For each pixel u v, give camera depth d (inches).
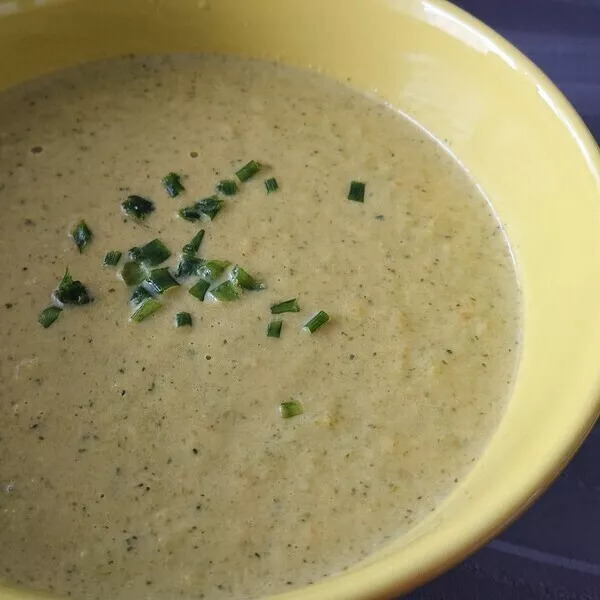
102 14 12.6
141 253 11.5
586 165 10.8
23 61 12.6
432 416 10.8
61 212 11.8
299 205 12.0
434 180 12.4
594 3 14.6
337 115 12.9
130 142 12.4
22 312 11.1
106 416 10.6
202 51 13.1
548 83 11.3
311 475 10.4
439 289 11.6
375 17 12.4
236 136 12.6
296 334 11.1
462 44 11.9
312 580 9.9
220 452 10.4
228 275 11.4
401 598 10.5
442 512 10.1
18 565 9.9
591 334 9.9
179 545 10.0
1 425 10.5
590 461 11.2
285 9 12.6
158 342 11.0
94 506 10.1
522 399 10.6
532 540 10.8
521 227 11.8
